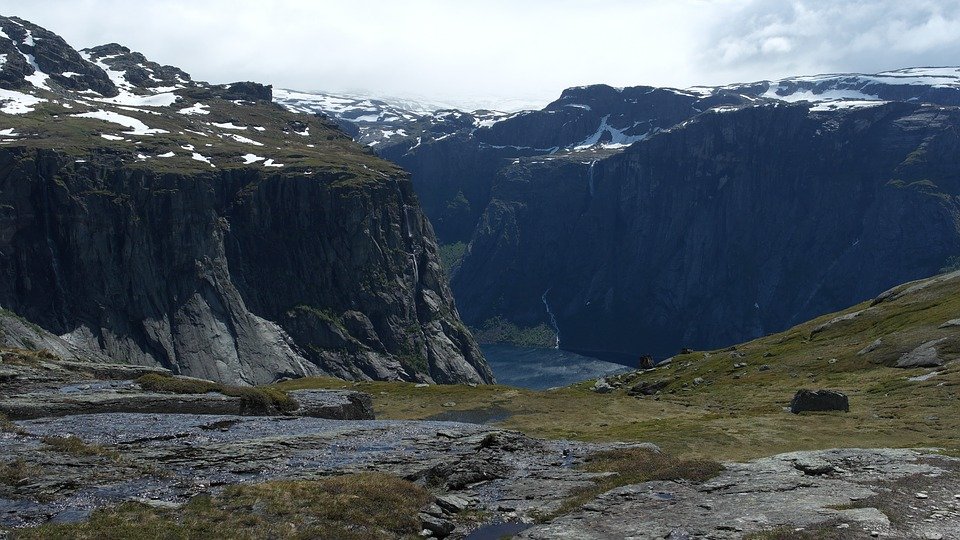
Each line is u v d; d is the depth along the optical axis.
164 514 34.12
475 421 88.31
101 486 39.56
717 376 129.00
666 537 32.41
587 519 35.56
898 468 42.12
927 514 34.09
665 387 130.75
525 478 44.31
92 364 77.06
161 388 69.38
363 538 33.00
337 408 71.38
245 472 43.84
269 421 61.09
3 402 59.91
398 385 121.31
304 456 48.25
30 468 41.16
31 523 33.59
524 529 35.53
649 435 66.94
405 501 37.88
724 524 33.41
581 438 69.31
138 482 40.56
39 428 53.62
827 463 43.12
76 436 50.75
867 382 93.94
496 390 111.12
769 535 31.58
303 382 133.00
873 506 35.09
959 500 36.25
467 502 39.31
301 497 36.75
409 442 53.00
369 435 55.31
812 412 77.50
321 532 32.81
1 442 46.81
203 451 48.16
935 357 95.75
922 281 154.88
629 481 41.88
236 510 34.72
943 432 61.78
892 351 105.19
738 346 160.38
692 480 41.47
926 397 77.19
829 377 104.31
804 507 35.34
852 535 31.38
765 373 119.75
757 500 37.06
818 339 137.25
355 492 37.94
